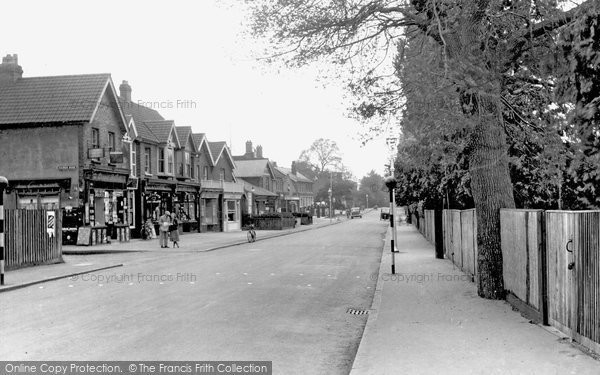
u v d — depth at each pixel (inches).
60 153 1067.9
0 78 1165.7
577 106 195.3
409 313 354.3
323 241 1256.2
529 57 332.2
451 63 294.0
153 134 1441.9
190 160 1643.7
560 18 295.4
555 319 292.7
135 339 299.4
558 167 303.3
